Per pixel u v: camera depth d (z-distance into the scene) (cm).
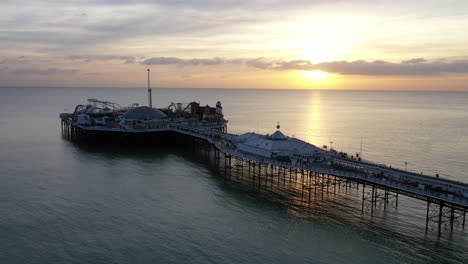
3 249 7075
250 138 12612
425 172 13100
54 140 18838
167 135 18075
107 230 7888
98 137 18762
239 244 7288
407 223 8238
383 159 15262
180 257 6788
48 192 10306
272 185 11062
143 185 11006
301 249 7094
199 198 9881
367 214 8738
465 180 12050
